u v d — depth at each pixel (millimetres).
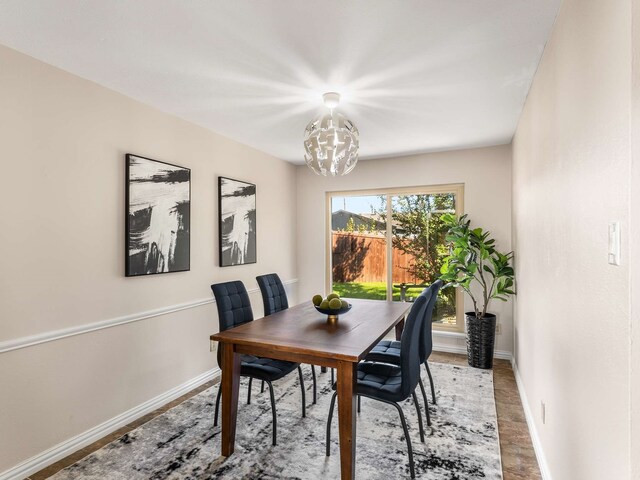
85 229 2334
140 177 2686
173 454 2174
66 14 1663
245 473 1984
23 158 2012
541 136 2094
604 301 1085
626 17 914
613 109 1011
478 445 2242
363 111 2902
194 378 3209
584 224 1291
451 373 3479
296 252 4996
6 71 1941
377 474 1970
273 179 4469
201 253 3314
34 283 2059
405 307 3086
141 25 1756
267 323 2508
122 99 2580
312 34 1830
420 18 1700
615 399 993
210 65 2156
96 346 2395
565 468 1553
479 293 4070
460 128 3350
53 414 2139
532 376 2408
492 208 4008
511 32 1819
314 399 2863
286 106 2795
